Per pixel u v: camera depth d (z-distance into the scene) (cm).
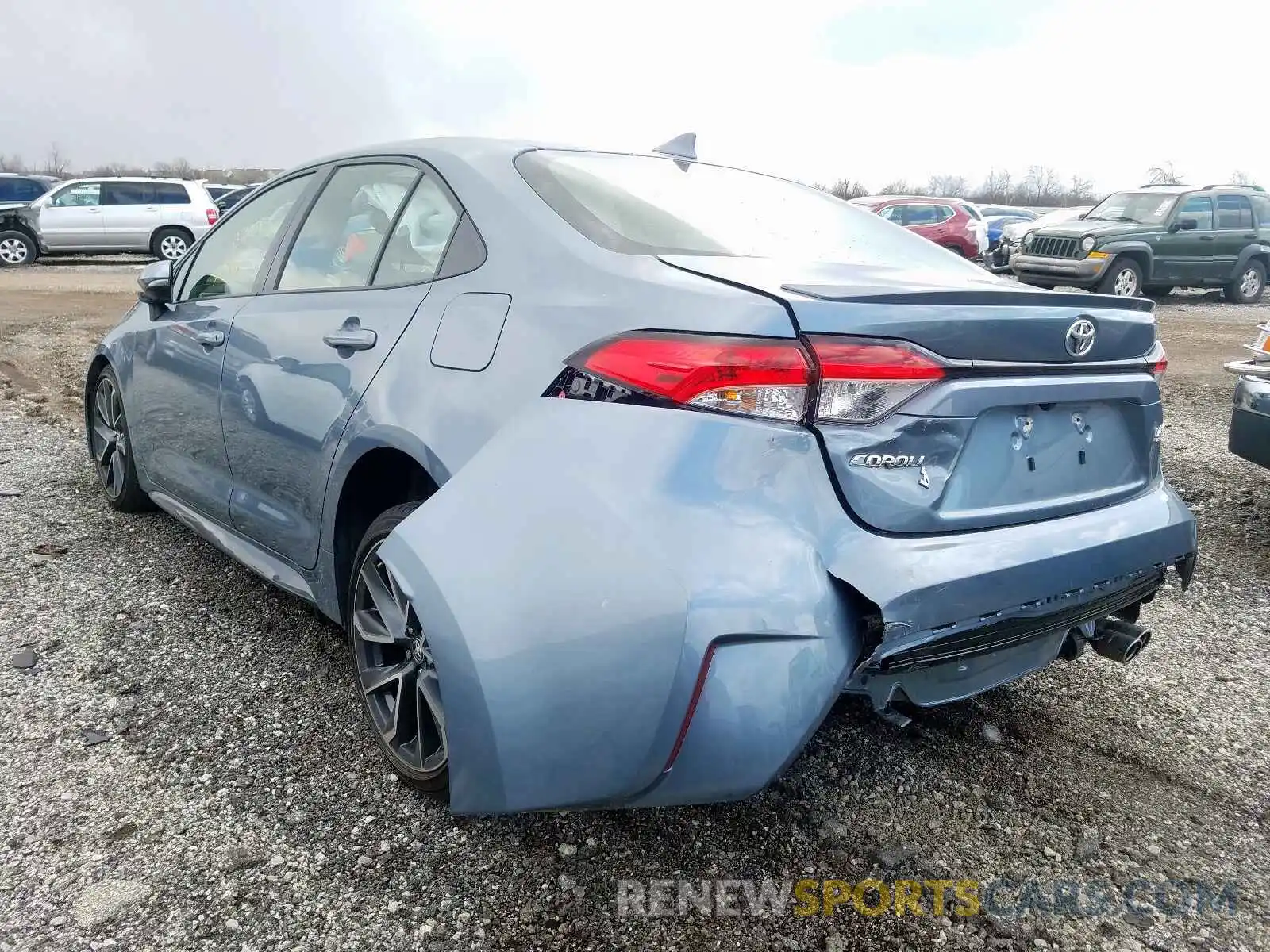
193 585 338
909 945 188
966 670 204
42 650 288
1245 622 349
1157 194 1482
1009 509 198
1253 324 1248
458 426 204
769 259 212
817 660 164
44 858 200
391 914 190
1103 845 221
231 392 295
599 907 194
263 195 332
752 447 170
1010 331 191
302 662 287
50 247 1778
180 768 234
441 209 245
